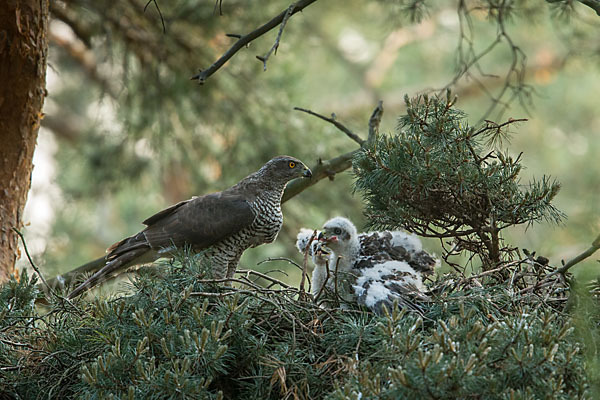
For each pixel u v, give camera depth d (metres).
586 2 9.60
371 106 24.67
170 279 8.48
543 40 24.39
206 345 7.36
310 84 25.95
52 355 8.25
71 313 8.76
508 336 7.12
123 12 16.31
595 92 25.30
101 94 17.77
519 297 8.48
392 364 7.14
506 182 8.95
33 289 9.23
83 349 8.33
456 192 9.12
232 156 17.58
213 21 16.61
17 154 10.77
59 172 20.92
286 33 17.27
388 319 7.26
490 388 6.70
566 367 6.98
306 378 7.72
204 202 11.21
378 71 26.80
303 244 10.73
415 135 9.12
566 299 8.59
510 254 9.61
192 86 17.17
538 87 25.22
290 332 8.35
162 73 17.45
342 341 8.04
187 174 20.50
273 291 8.45
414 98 9.64
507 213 9.09
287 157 11.62
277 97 17.88
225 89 17.70
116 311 8.05
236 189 11.50
